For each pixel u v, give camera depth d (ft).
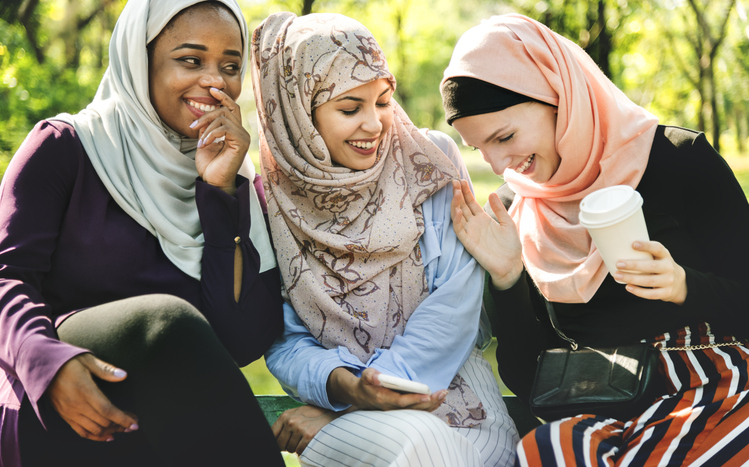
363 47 6.94
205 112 6.82
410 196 7.36
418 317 6.89
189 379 4.95
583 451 5.67
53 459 5.29
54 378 4.82
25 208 5.94
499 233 7.19
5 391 5.52
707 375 6.18
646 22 50.93
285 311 7.26
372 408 6.31
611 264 5.92
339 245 7.02
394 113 7.79
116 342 5.08
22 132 23.67
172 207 6.77
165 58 6.67
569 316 7.23
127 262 6.37
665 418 5.89
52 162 6.18
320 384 6.43
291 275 7.04
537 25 6.98
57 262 6.16
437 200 7.54
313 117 7.16
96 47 32.94
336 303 7.00
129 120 6.75
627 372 6.29
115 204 6.56
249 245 6.73
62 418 5.23
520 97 6.80
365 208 7.31
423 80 69.31
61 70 26.48
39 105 24.08
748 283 6.47
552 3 34.71
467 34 7.18
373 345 6.94
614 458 5.86
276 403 8.05
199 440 4.93
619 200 5.82
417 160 7.51
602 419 6.30
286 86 7.12
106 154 6.56
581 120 6.80
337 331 6.95
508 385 7.66
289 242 7.12
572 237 7.10
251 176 7.70
